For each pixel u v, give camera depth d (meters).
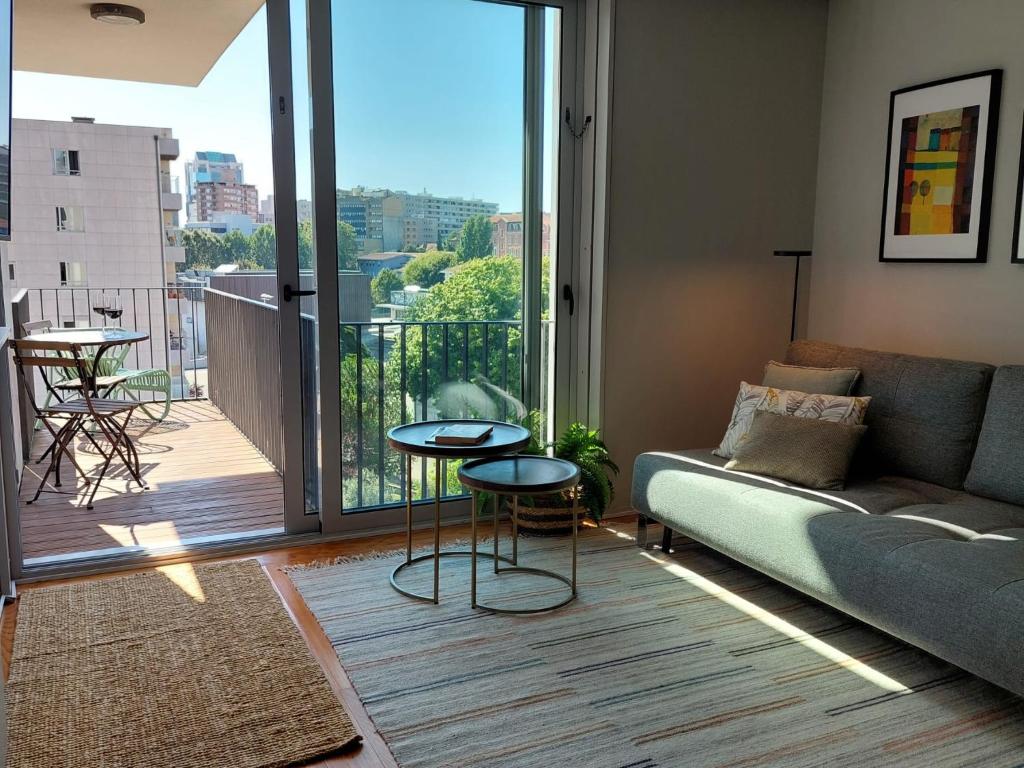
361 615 2.70
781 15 3.85
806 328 4.16
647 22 3.56
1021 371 2.74
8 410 2.88
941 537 2.32
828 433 2.91
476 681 2.28
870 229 3.78
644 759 1.92
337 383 3.37
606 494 3.50
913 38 3.52
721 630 2.62
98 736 1.98
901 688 2.26
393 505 3.58
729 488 2.83
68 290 6.08
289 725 2.04
